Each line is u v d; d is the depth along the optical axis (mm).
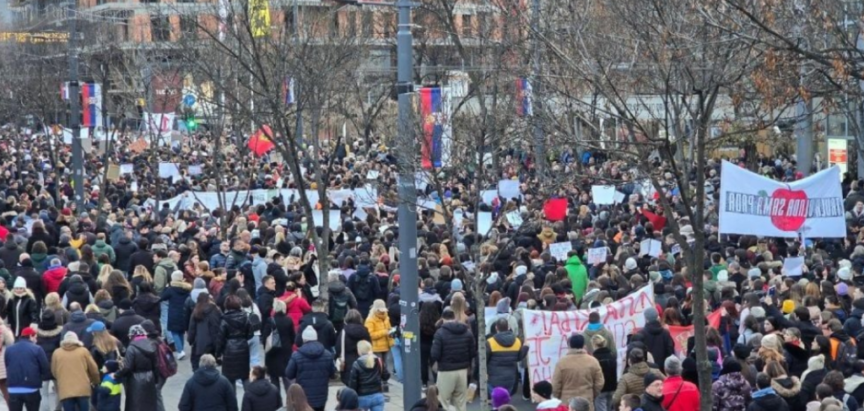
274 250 31031
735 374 18859
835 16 20500
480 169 24875
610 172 43031
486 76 33094
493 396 17781
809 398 18938
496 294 25641
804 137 50875
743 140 28359
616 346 24109
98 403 21641
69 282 26500
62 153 69188
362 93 50906
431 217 38594
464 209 37625
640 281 26719
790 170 52250
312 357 21562
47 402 23531
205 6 46719
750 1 18375
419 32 45219
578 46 25734
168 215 40750
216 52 37938
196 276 29391
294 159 27953
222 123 50219
